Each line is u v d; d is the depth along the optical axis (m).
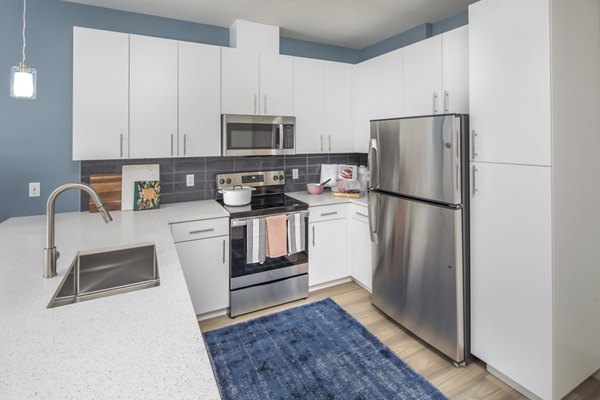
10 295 1.12
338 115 3.39
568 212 1.68
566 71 1.64
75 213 2.55
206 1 2.56
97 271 1.67
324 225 3.09
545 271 1.66
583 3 1.71
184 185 3.00
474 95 1.94
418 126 2.20
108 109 2.40
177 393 0.65
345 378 1.98
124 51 2.43
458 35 2.34
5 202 2.42
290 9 2.74
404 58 2.81
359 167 3.57
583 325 1.81
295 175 3.58
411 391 1.87
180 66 2.62
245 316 2.71
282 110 3.07
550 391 1.68
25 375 0.71
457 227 2.00
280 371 2.04
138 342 0.84
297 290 2.97
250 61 2.89
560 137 1.63
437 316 2.17
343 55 3.76
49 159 2.51
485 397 1.82
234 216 2.59
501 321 1.88
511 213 1.79
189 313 1.00
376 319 2.66
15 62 2.36
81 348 0.81
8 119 2.38
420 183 2.21
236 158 3.23
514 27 1.72
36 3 2.40
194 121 2.69
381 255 2.64
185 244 2.46
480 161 1.93
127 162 2.75
